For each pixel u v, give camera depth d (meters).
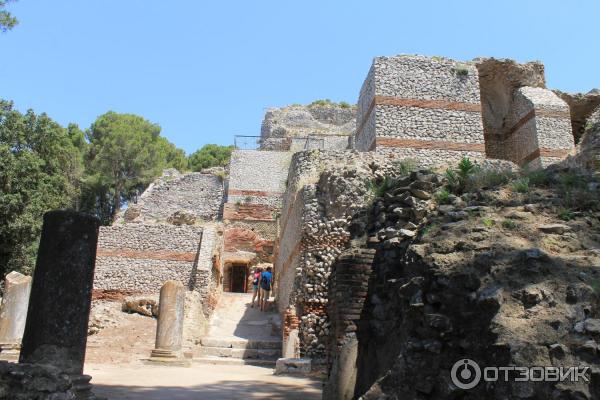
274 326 19.88
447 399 4.62
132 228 28.25
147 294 27.00
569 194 7.02
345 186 16.47
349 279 7.97
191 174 42.22
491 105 25.97
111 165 44.53
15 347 14.99
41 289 7.29
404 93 22.12
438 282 5.43
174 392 9.24
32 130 25.14
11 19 16.77
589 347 4.13
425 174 8.86
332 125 56.75
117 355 15.82
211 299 23.91
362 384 6.72
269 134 54.12
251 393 9.52
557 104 23.30
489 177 8.38
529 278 5.00
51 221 7.60
